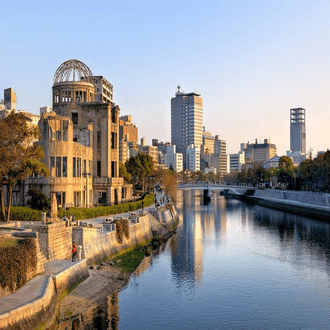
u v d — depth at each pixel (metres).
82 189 80.50
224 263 64.00
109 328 36.88
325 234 90.81
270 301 46.84
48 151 72.56
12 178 54.06
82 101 98.62
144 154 147.25
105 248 57.25
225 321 40.81
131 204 90.06
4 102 155.00
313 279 55.53
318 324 40.59
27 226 43.59
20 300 30.38
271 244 79.81
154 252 71.12
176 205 174.50
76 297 40.78
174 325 39.22
